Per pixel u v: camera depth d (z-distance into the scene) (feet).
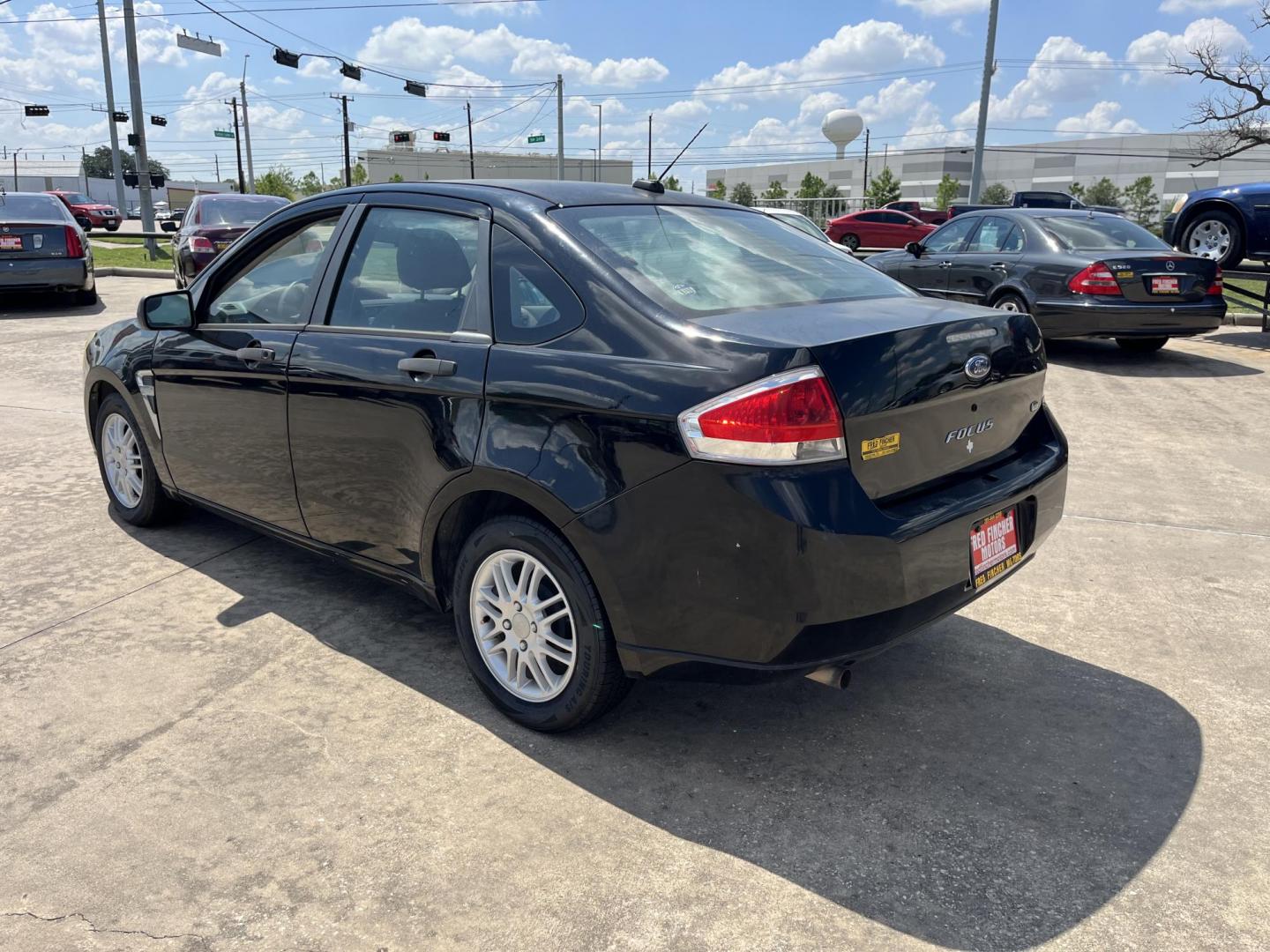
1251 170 296.71
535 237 9.40
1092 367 30.81
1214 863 7.80
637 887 7.51
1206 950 6.87
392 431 10.05
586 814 8.41
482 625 9.87
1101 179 319.68
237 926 7.06
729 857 7.87
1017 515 9.70
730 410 7.62
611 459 8.23
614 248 9.34
